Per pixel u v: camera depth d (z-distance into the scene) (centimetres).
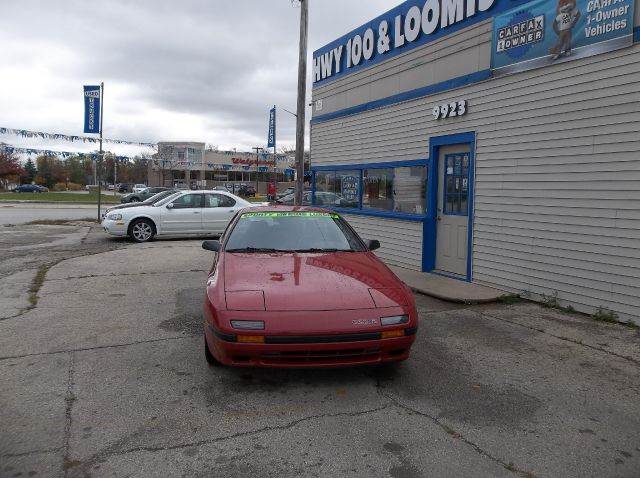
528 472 279
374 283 427
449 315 600
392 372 420
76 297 683
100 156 1839
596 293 583
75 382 397
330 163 1205
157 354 461
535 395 377
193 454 295
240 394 377
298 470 280
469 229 763
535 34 644
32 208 3025
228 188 6262
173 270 891
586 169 589
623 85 547
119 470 278
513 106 682
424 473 277
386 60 975
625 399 370
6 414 343
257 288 407
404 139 927
